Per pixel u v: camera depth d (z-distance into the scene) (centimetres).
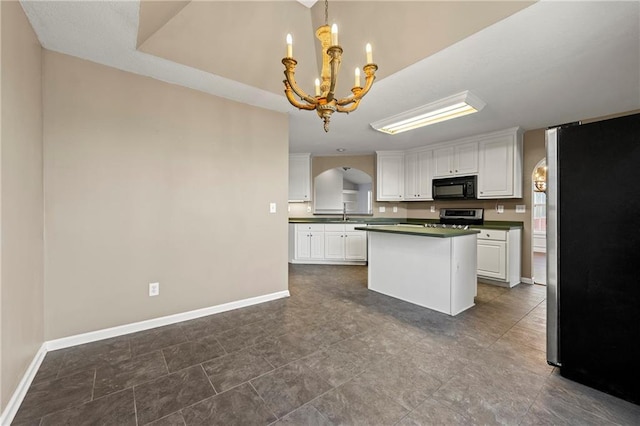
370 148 514
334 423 135
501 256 375
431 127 380
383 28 198
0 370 132
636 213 148
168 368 181
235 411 143
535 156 391
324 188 640
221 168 279
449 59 207
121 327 229
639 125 147
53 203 202
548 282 179
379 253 346
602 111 315
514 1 153
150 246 242
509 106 299
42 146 196
